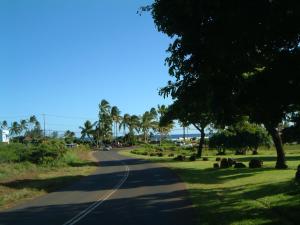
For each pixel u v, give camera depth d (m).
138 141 163.12
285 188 21.23
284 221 13.65
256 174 32.50
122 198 21.48
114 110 168.12
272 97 9.28
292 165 41.66
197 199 20.28
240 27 8.58
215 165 43.31
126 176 36.81
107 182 31.62
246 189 23.33
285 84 9.11
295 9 8.07
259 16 8.40
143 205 18.66
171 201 19.78
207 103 11.38
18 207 19.55
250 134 73.00
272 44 9.17
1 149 55.09
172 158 68.25
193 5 8.49
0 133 98.12
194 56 10.05
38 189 27.78
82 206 18.97
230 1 8.29
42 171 45.44
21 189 27.67
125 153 96.19
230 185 26.75
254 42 8.92
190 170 41.22
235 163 42.12
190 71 10.55
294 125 9.80
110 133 164.00
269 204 17.33
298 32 8.70
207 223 13.77
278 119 9.59
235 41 8.98
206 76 10.52
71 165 55.97
